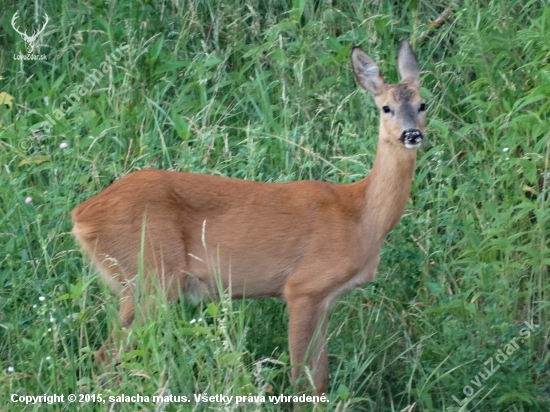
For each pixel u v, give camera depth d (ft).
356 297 49.42
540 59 58.29
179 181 45.39
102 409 37.42
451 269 51.24
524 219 52.39
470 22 59.77
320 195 46.47
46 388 40.14
